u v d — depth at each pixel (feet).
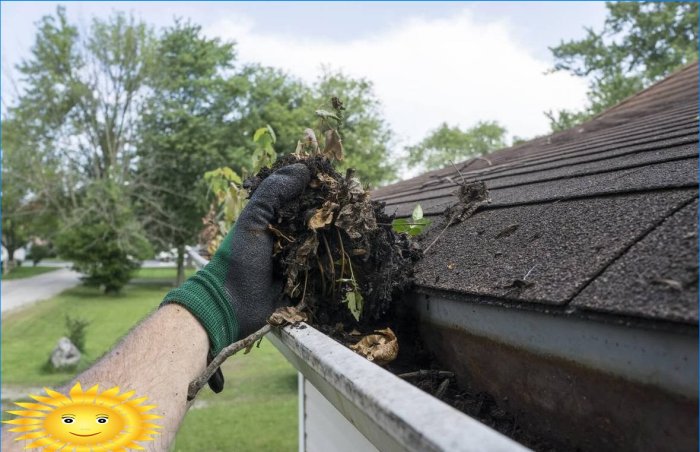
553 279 3.07
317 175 4.56
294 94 88.53
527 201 5.01
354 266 4.56
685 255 2.57
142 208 85.35
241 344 3.93
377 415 2.35
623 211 3.56
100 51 80.02
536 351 3.07
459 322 3.88
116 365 3.54
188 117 83.20
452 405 3.68
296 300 4.62
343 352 3.15
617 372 2.52
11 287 88.84
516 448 1.81
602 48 70.08
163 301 4.13
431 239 5.42
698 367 2.13
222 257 4.26
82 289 85.10
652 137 7.11
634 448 2.53
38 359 40.37
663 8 66.23
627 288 2.55
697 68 15.71
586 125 15.11
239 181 9.47
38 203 86.07
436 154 143.23
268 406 29.09
